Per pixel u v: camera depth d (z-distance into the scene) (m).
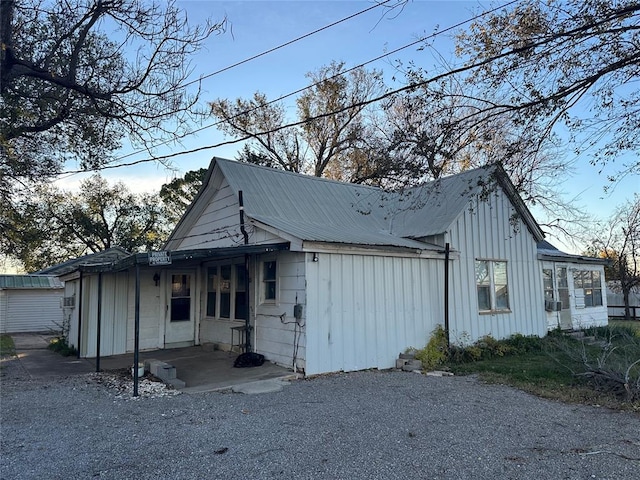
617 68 5.77
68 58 9.14
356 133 24.89
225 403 6.18
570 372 8.16
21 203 12.86
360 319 8.96
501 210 12.75
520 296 12.95
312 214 11.24
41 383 7.73
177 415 5.57
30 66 8.32
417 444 4.48
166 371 7.72
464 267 11.39
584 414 5.65
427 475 3.72
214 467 3.89
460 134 6.95
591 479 3.63
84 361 10.40
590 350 10.71
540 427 5.07
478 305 11.59
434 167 7.52
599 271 16.89
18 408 5.98
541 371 8.48
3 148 8.92
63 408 5.97
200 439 4.63
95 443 4.54
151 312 11.73
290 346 8.52
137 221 34.66
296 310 8.27
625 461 4.02
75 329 12.28
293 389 7.08
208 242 12.30
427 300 10.32
